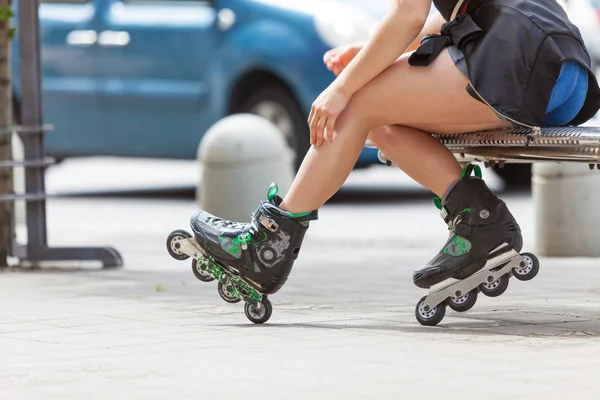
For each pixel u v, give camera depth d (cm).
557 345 534
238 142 1222
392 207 1482
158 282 813
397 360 501
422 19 571
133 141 1569
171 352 527
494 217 588
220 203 1225
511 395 432
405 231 1234
